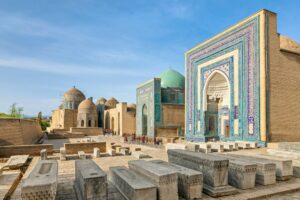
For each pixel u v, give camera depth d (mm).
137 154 8109
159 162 4543
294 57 12297
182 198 3604
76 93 44438
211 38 15602
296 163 6000
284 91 11773
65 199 3553
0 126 12625
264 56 11336
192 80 17828
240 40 12945
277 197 3814
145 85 24938
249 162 4305
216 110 16781
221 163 3850
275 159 4988
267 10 11609
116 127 33375
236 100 13023
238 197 3654
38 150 10211
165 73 28172
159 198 3275
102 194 3057
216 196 3643
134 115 31578
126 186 3408
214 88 16312
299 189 4172
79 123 37781
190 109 17969
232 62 13531
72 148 10555
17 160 7238
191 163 4504
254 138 11625
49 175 3287
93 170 3484
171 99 24844
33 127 20562
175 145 10312
